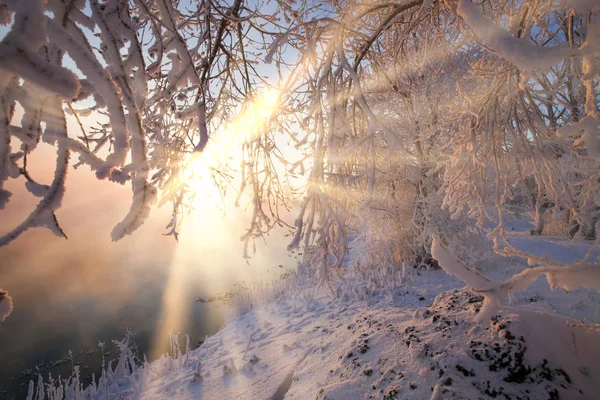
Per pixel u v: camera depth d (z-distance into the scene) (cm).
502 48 130
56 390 495
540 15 213
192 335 789
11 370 680
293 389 347
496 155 291
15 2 70
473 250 699
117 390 510
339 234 224
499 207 296
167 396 442
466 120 309
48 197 84
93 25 96
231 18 230
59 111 86
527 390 221
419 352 275
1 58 66
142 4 147
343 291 691
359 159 261
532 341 253
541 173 286
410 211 691
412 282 673
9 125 81
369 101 455
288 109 280
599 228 193
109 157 92
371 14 348
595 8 131
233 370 459
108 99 89
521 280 213
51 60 94
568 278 199
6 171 80
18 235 79
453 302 356
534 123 292
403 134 524
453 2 221
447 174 338
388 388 256
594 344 264
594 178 250
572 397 216
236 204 275
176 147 273
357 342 345
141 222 106
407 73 356
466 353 255
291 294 814
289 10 256
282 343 513
